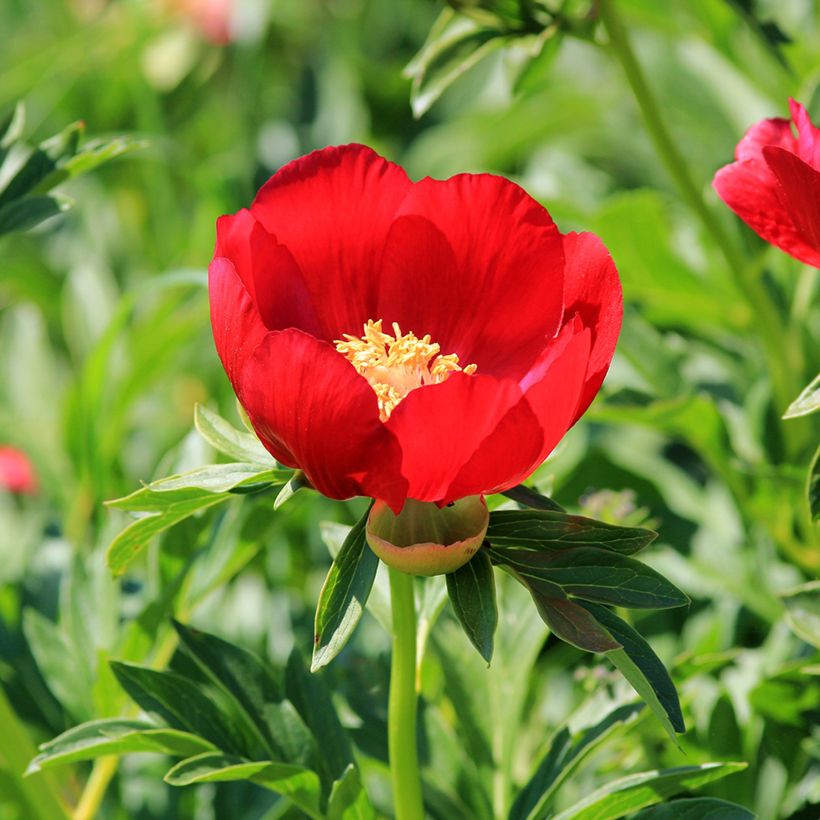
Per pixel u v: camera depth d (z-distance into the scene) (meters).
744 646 1.42
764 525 1.41
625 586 1.16
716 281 1.47
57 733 1.38
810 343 1.44
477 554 1.16
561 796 1.35
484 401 1.13
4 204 1.27
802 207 1.17
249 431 1.19
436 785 1.31
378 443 1.14
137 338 1.63
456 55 1.34
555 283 1.20
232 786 1.37
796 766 1.33
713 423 1.40
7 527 1.67
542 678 1.40
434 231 1.20
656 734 1.32
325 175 1.20
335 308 1.21
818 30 1.57
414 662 1.21
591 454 1.56
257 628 1.45
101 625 1.34
